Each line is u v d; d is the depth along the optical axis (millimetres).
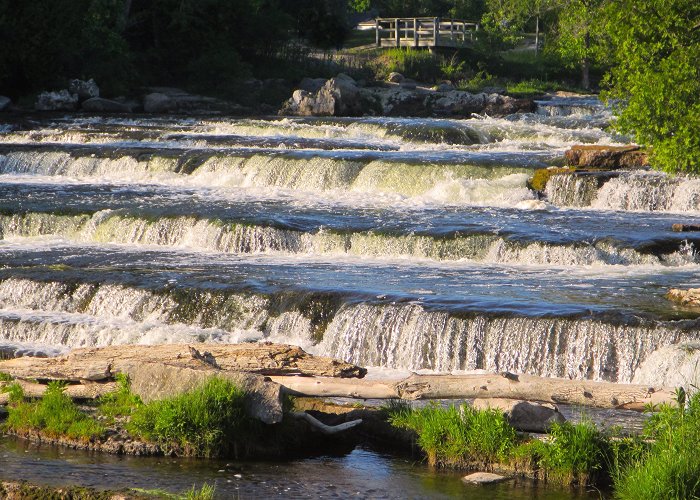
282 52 78625
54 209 32438
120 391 16281
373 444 15758
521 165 36219
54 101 62250
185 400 15109
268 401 15000
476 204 34094
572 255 26359
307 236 28922
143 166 40688
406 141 47531
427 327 20422
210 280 24094
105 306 23844
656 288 22984
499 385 14836
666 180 32750
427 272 25266
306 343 21625
